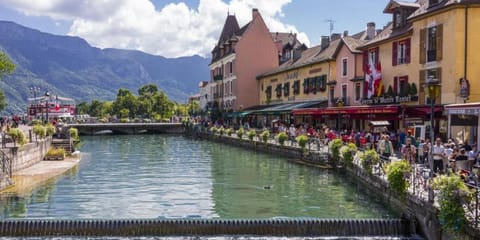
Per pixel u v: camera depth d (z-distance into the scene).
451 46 29.48
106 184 26.53
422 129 27.62
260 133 49.12
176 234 16.16
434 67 31.27
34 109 84.81
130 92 134.00
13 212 19.33
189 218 17.47
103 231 16.16
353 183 26.16
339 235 16.05
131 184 26.62
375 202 21.14
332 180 27.36
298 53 65.44
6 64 38.22
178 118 105.00
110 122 97.50
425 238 15.05
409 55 34.56
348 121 43.62
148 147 55.28
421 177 17.19
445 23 30.11
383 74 38.56
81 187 25.38
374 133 31.91
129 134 89.00
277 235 16.08
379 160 22.42
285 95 61.88
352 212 19.33
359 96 43.91
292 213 19.36
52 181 27.17
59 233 16.09
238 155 43.53
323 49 56.47
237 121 74.06
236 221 16.23
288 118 57.31
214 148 52.69
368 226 16.17
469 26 29.00
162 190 24.73
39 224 16.14
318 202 21.36
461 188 12.66
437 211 13.98
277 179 28.08
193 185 26.36
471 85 28.97
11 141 32.66
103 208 20.33
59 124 64.94
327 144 35.34
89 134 86.62
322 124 46.62
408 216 16.59
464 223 12.39
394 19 37.78
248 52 74.50
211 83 92.00
